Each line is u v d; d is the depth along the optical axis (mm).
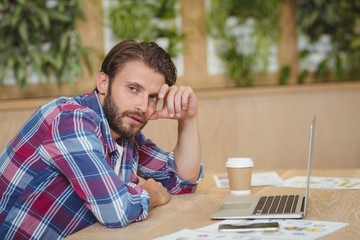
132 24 4125
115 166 1807
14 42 3887
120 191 1552
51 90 4043
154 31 4258
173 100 1921
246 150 4176
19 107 3537
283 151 4223
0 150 3441
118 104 1716
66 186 1690
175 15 4273
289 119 4234
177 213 1661
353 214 1531
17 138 1737
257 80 4586
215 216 1539
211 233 1378
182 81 4410
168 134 3643
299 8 4559
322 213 1559
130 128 1736
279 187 2035
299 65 4656
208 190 2062
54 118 1649
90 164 1569
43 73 3947
